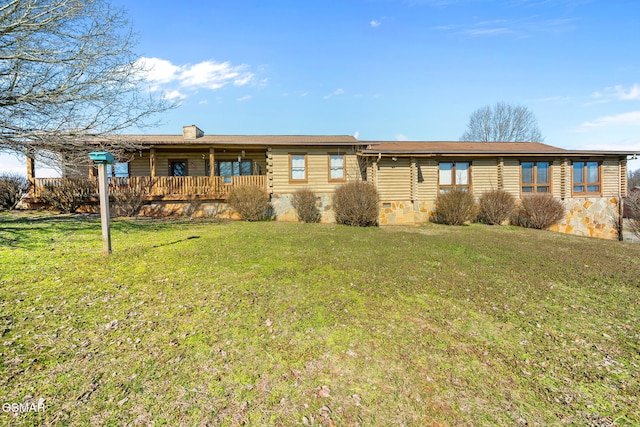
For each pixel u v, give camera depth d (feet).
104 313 12.10
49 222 32.86
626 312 13.93
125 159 48.85
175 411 7.36
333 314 12.64
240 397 7.93
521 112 128.88
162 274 16.78
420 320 12.48
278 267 18.67
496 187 51.78
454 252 25.02
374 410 7.67
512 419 7.53
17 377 8.27
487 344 10.93
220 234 29.58
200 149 51.62
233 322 11.73
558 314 13.55
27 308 12.17
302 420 7.26
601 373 9.46
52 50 29.17
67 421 6.91
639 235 46.91
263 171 56.13
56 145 32.40
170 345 10.09
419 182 50.44
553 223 47.06
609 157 53.67
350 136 61.77
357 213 41.91
